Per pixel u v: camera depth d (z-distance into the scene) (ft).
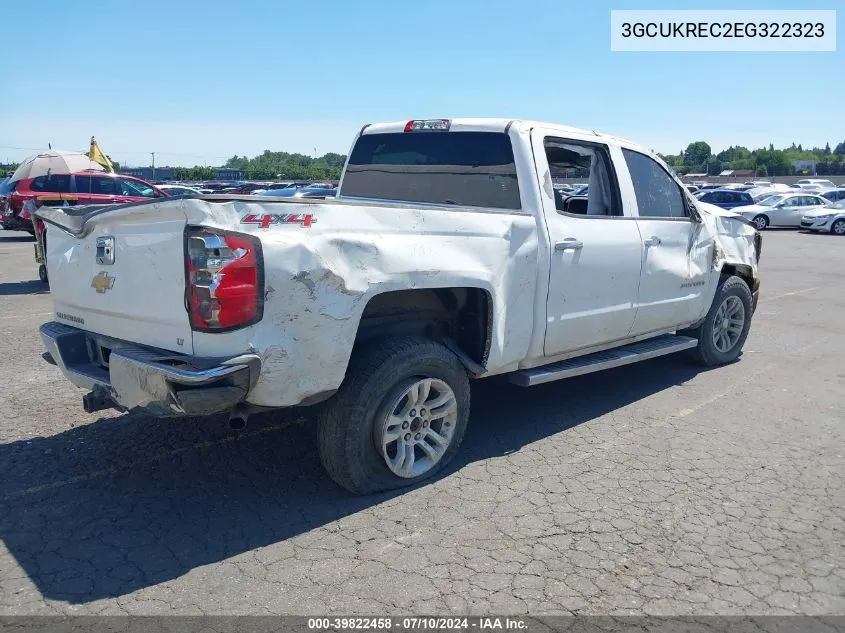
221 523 12.18
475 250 13.67
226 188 133.69
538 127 16.07
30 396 18.74
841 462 15.25
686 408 18.74
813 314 33.01
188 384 10.43
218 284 10.51
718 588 10.50
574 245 15.74
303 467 14.51
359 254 11.84
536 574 10.77
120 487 13.51
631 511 12.83
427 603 10.02
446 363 13.58
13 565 10.80
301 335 11.26
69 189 59.11
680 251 19.44
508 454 15.39
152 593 10.14
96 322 13.21
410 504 12.96
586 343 16.90
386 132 18.53
